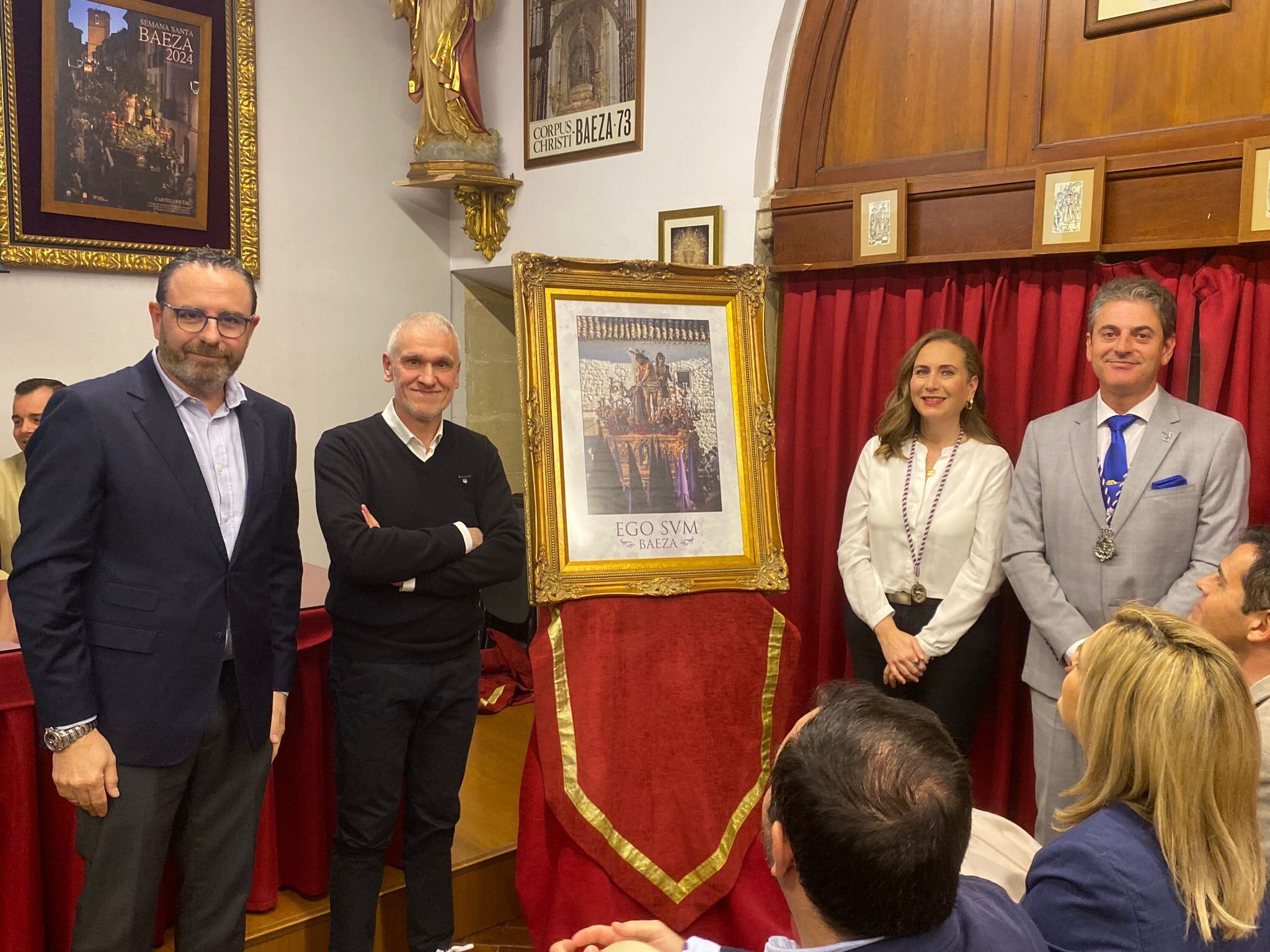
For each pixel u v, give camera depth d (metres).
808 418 3.56
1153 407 2.46
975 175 3.07
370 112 4.61
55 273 3.79
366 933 2.31
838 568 3.18
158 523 1.84
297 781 2.65
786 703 2.58
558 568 2.41
